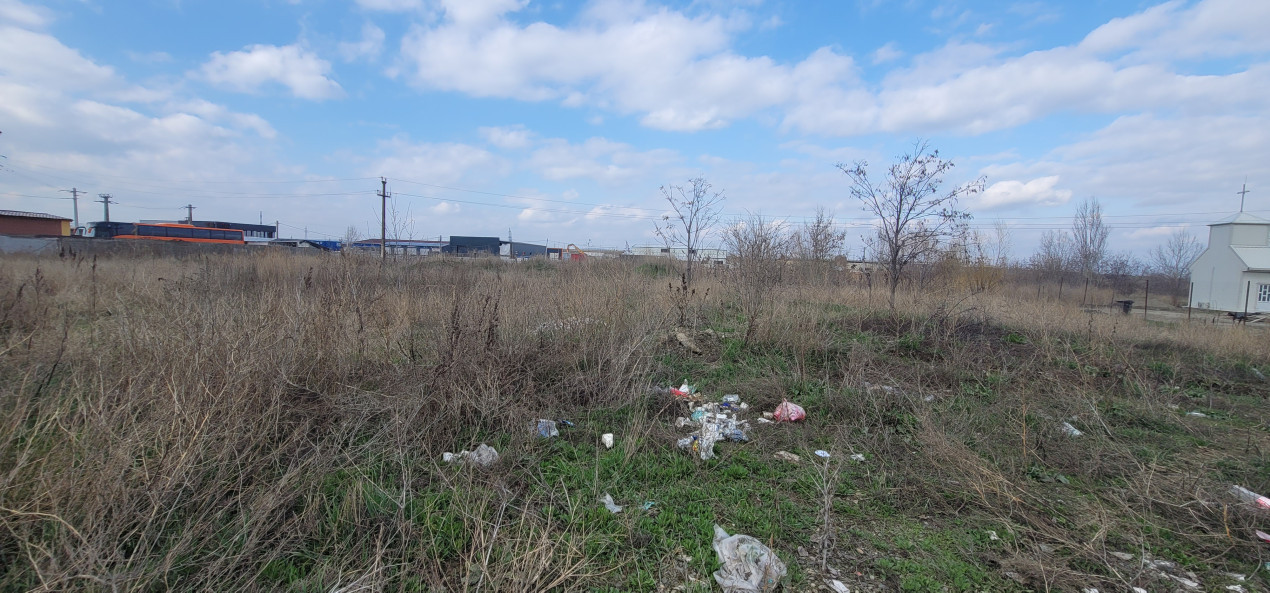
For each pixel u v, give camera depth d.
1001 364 6.79
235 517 2.62
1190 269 27.77
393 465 3.36
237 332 4.12
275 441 3.39
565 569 2.43
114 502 2.43
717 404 5.15
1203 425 4.96
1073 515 3.28
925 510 3.28
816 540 2.92
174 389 3.05
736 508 3.19
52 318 5.32
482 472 3.36
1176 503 3.37
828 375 5.88
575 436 4.16
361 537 2.61
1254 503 3.33
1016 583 2.62
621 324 6.45
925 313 8.80
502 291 7.12
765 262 11.22
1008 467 3.86
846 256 14.27
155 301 5.44
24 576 2.13
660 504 3.20
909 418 4.72
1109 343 7.94
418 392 4.04
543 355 5.32
